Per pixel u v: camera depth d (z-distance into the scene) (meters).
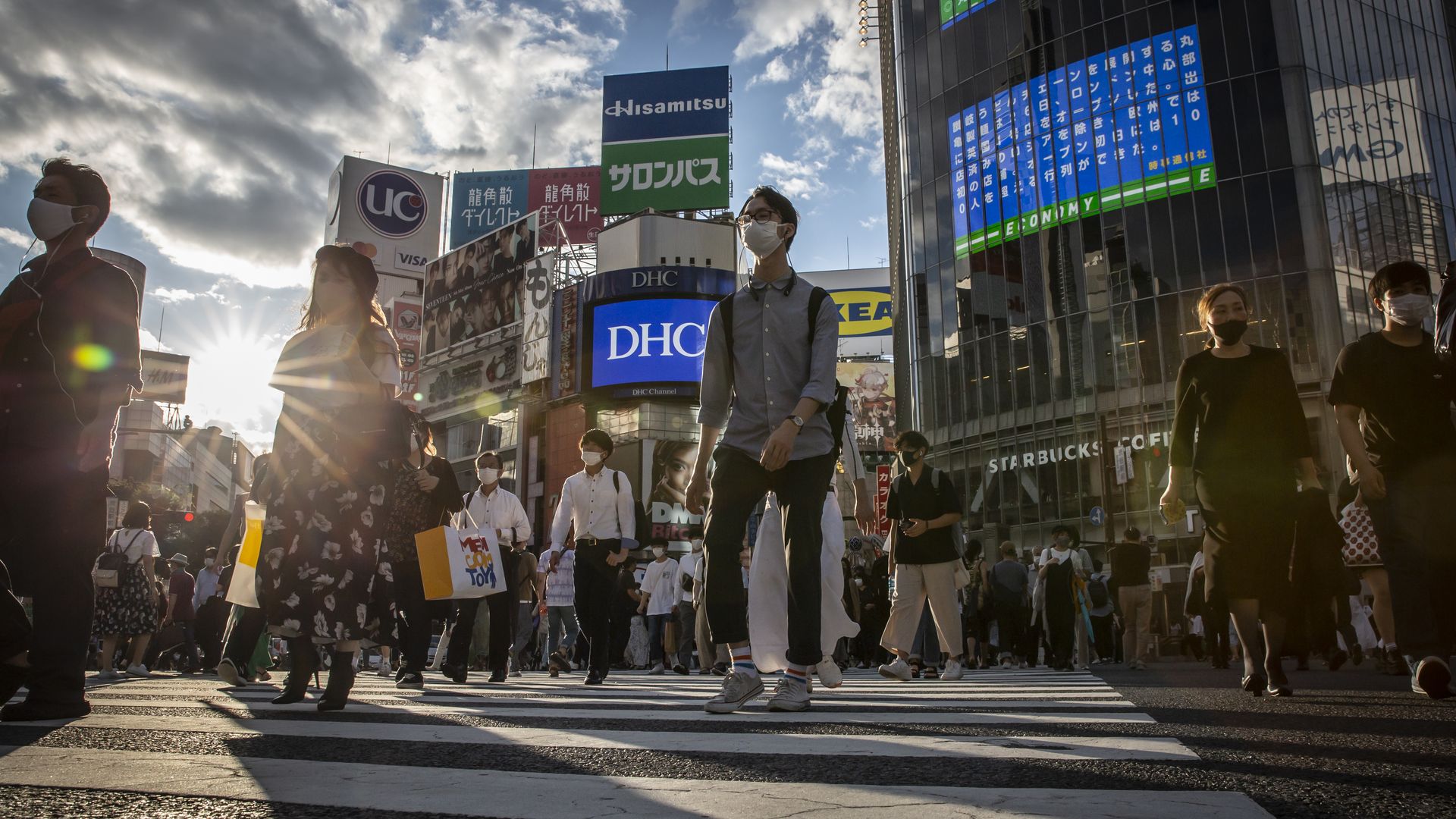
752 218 3.77
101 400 3.23
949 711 3.44
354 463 3.44
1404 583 3.82
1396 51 33.22
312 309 3.55
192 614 11.86
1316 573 4.27
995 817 1.39
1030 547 33.69
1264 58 31.53
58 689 3.07
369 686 6.72
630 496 7.27
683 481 43.09
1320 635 5.88
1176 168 32.38
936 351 38.19
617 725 2.85
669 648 14.74
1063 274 34.31
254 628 6.09
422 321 56.97
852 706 3.77
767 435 3.63
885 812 1.43
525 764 1.98
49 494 3.09
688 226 47.16
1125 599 10.56
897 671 7.23
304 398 3.42
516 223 51.59
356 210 64.62
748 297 3.79
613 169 49.44
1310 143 30.58
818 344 3.62
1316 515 4.29
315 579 3.31
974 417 36.28
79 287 3.23
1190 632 14.65
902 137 41.00
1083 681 6.68
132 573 9.89
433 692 5.49
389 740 2.44
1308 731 2.50
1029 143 36.00
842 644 13.03
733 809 1.47
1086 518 32.31
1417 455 3.83
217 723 2.96
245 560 4.28
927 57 40.12
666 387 43.31
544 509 46.25
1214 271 31.20
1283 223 30.45
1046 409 34.06
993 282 36.34
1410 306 3.85
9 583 3.07
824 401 3.50
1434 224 32.28
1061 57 35.47
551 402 46.94
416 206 66.38
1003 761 1.95
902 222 41.62
